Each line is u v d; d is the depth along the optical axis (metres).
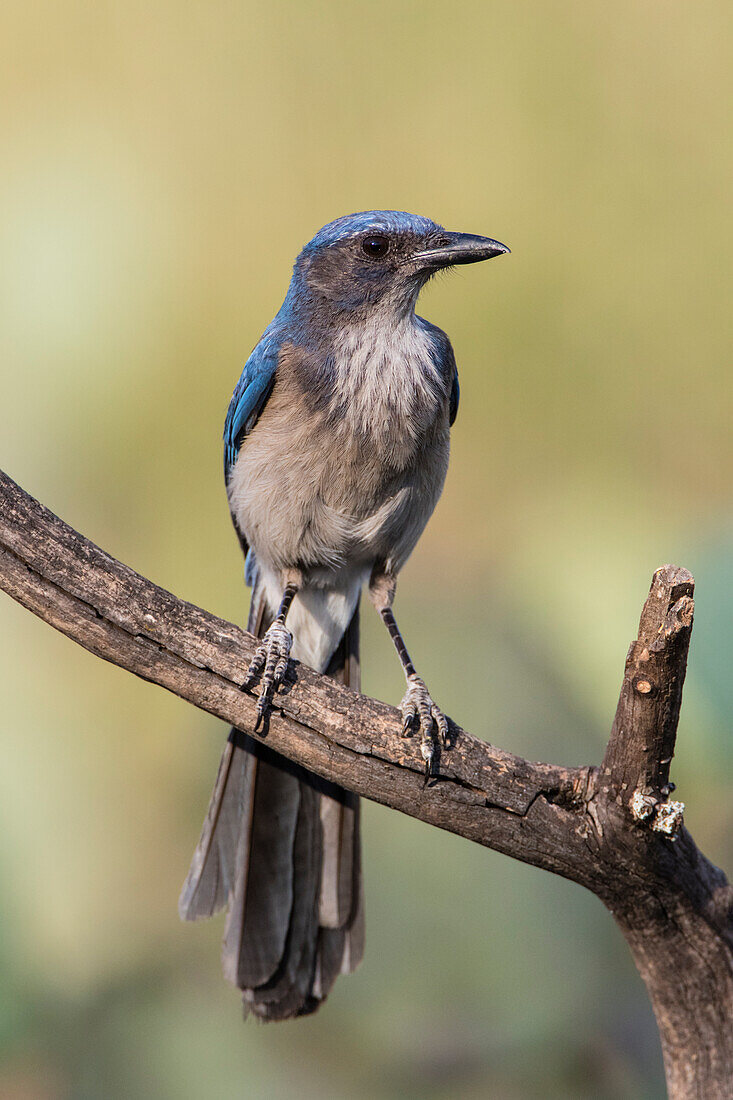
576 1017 8.18
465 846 8.43
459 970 8.27
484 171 12.56
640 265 12.14
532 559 8.81
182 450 10.80
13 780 8.35
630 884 7.30
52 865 8.16
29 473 10.36
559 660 8.27
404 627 10.21
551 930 8.26
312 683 7.46
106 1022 8.29
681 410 11.98
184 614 7.39
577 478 11.69
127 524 10.85
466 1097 8.19
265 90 12.55
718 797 7.58
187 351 10.81
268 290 11.62
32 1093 7.93
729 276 12.02
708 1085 7.65
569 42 12.65
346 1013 8.41
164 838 9.20
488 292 12.24
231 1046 8.42
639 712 6.80
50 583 7.19
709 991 7.59
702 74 12.38
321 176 12.48
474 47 12.75
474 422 12.21
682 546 8.22
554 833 7.26
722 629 7.44
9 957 7.78
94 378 10.40
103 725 9.16
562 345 12.17
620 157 12.36
